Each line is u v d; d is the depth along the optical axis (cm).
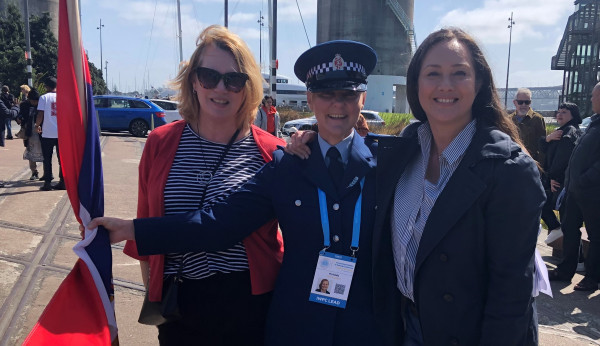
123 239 187
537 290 169
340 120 189
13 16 3553
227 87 199
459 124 168
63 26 177
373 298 181
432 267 164
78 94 180
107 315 180
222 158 208
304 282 184
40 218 546
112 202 658
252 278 204
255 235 206
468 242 158
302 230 186
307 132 202
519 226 150
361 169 186
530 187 150
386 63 4994
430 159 179
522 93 609
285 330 184
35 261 420
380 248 180
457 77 162
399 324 191
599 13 2825
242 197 193
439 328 167
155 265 202
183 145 209
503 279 153
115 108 1781
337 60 188
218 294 202
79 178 182
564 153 520
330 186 185
